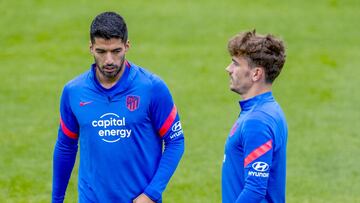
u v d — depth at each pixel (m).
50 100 44.75
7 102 44.19
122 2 67.88
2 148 36.38
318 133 38.97
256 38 16.97
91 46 17.77
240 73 17.11
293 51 55.84
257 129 16.48
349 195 30.67
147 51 55.50
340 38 59.38
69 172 19.94
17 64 52.31
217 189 31.27
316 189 31.31
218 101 44.78
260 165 16.39
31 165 34.12
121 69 18.08
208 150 36.28
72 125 19.08
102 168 18.56
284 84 48.19
